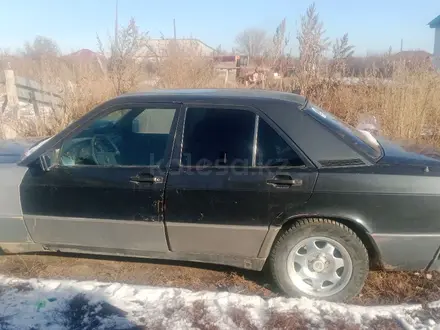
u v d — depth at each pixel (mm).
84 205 3184
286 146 2963
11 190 3258
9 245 3400
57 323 2797
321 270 3041
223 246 3094
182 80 8805
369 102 7816
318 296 3053
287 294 3100
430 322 2811
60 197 3207
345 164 2904
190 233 3090
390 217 2834
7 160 3412
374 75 8492
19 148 3779
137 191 3078
